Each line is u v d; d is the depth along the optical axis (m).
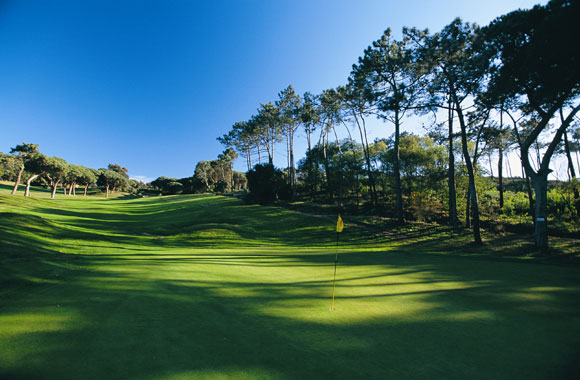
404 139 39.97
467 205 27.08
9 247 8.82
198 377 2.72
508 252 17.95
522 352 3.53
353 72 28.27
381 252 16.59
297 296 5.93
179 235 25.47
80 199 71.94
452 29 20.50
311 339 3.77
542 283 7.62
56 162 56.31
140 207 57.25
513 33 16.59
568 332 4.23
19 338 3.36
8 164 49.09
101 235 19.62
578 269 10.13
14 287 5.31
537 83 16.66
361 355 3.35
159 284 6.33
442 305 5.51
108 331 3.72
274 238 26.38
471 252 18.69
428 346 3.65
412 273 8.99
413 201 34.75
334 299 5.79
